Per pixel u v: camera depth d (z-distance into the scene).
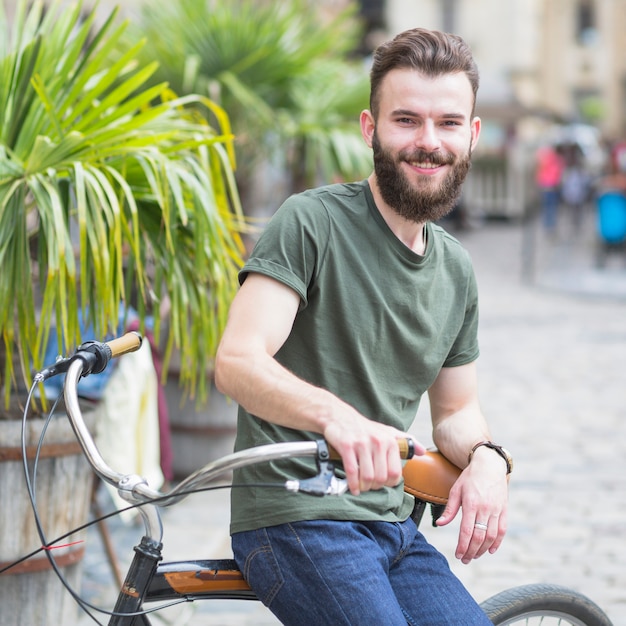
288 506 2.18
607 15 49.78
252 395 2.02
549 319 12.99
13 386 3.82
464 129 2.23
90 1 7.04
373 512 2.26
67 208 3.42
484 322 12.74
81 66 3.70
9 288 3.34
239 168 6.82
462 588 2.32
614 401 8.63
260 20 6.66
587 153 31.36
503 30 37.03
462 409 2.52
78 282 3.80
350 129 6.82
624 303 14.45
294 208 2.23
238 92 6.28
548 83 49.75
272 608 2.19
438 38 2.23
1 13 3.84
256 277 2.18
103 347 2.12
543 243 23.88
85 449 1.97
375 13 37.59
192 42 6.44
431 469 2.42
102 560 5.03
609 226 17.75
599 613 2.74
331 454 1.91
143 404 4.40
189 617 4.25
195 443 6.11
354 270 2.24
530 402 8.59
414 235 2.32
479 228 27.58
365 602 2.11
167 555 5.00
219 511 5.77
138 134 3.59
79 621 4.18
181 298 3.61
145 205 3.67
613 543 5.34
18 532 3.60
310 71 6.87
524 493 6.17
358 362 2.25
